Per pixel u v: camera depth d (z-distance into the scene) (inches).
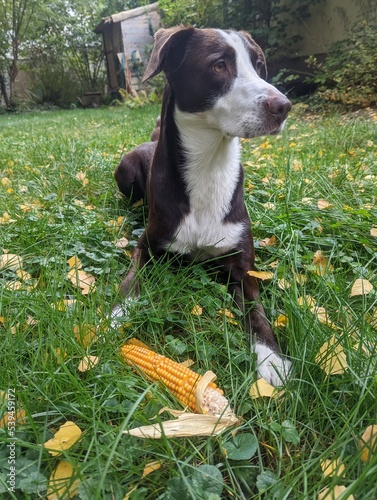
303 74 138.6
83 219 41.4
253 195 45.3
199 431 18.6
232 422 19.6
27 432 19.3
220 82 30.6
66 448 18.0
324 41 132.7
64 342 23.5
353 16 121.5
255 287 31.2
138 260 33.4
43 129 120.0
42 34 302.0
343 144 64.3
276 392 21.5
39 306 26.3
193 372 22.1
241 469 18.5
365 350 23.2
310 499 16.4
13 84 279.7
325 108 109.3
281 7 138.6
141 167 46.3
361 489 16.3
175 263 34.5
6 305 27.3
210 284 30.5
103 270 32.1
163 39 32.0
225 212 32.2
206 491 16.7
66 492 16.3
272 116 29.1
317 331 24.1
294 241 34.9
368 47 105.5
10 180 54.8
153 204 33.8
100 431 19.5
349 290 29.4
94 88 309.0
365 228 36.9
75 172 54.9
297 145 66.3
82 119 148.2
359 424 19.4
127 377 22.3
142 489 16.9
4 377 21.6
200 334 26.0
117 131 97.7
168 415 20.7
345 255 34.6
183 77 31.7
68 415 20.5
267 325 27.3
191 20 166.2
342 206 40.9
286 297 28.3
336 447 17.8
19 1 268.7
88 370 22.5
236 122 30.0
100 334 24.9
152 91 190.9
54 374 21.2
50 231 38.2
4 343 23.4
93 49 315.9
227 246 31.9
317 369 22.6
